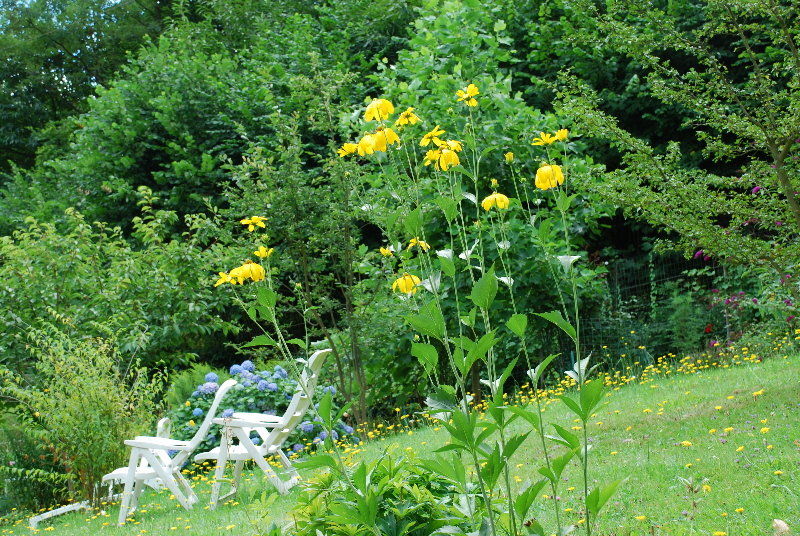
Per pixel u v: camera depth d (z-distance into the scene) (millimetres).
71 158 16141
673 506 3461
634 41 6184
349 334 9430
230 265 10148
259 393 9227
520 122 9398
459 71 9094
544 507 3791
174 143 14148
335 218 8945
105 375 7227
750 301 8664
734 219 6078
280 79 14914
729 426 4836
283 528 2824
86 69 24969
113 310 9422
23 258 9383
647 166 6340
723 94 6004
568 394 7941
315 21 16984
